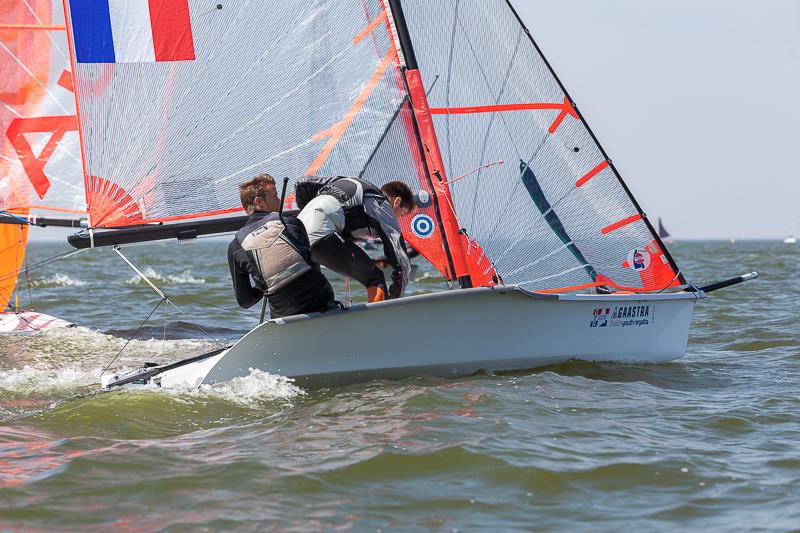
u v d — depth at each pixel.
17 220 21.56
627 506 10.58
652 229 20.69
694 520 10.16
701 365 20.62
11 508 10.29
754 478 11.56
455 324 17.44
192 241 20.34
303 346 16.33
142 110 19.73
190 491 10.88
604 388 16.94
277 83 20.34
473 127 20.52
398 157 20.56
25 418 14.45
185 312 33.66
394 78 20.53
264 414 14.71
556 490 11.05
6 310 27.11
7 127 22.84
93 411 14.70
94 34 19.28
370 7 20.47
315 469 11.64
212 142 20.12
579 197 20.62
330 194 17.03
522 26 20.53
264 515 10.16
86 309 35.81
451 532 9.78
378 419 14.05
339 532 9.73
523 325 18.17
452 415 14.30
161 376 16.89
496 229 20.33
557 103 20.59
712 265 92.94
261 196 16.92
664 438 13.41
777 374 19.42
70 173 23.30
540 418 14.31
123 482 11.16
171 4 19.59
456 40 20.55
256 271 16.28
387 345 16.98
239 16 20.03
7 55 22.70
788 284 50.50
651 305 19.94
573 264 20.64
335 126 20.56
